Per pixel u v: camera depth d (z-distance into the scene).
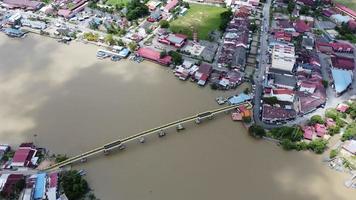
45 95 126.06
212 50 147.50
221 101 123.81
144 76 136.00
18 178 96.44
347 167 102.56
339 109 120.31
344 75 134.00
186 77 133.75
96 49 149.88
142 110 120.38
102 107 121.38
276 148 108.56
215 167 102.56
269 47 148.50
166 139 110.75
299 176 100.62
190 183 98.00
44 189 94.44
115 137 110.38
